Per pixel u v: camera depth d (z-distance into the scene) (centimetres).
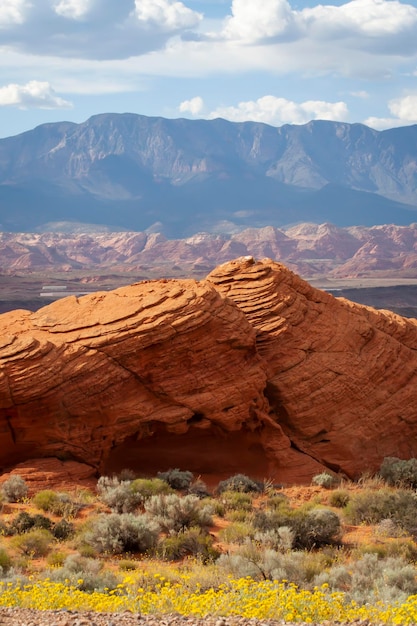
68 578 1595
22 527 2108
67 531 2095
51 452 2709
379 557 2023
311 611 1151
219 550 1983
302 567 1761
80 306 3003
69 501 2377
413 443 3538
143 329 2814
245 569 1697
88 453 2769
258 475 3012
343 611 1184
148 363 2852
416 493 2680
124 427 2812
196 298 2927
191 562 1883
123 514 2098
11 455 2698
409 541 2172
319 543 2139
